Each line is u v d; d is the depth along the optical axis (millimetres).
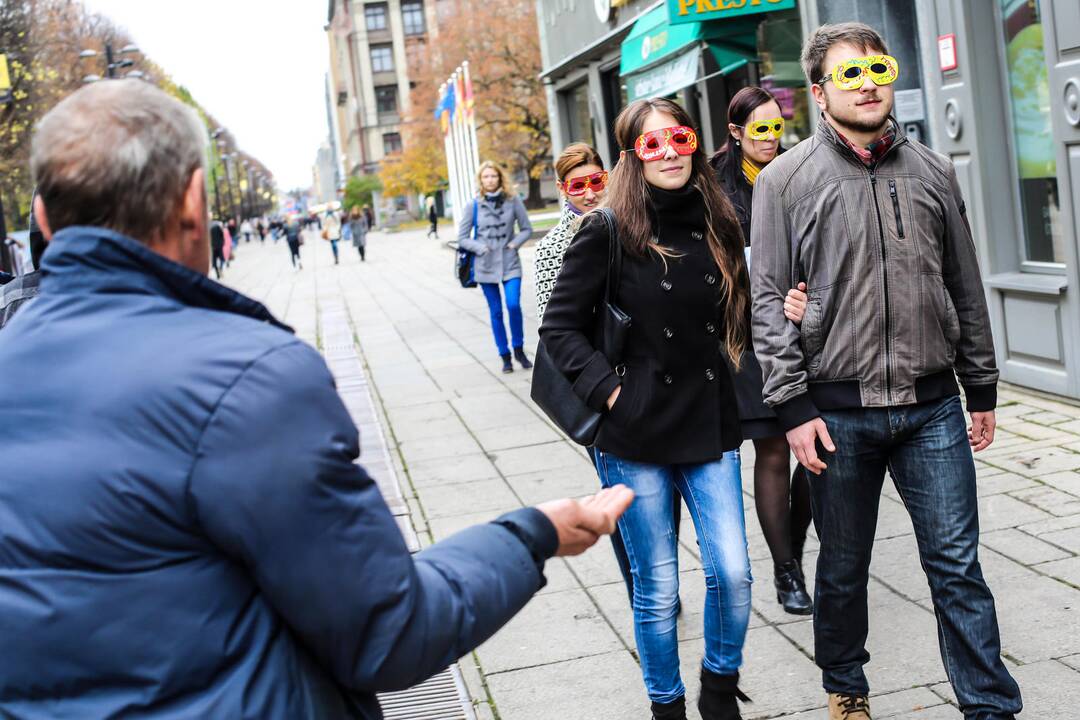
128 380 1420
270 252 54812
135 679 1391
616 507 1819
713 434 3178
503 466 6805
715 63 13188
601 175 4566
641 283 3148
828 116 3148
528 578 1642
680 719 3281
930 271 3088
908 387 3078
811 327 3131
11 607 1396
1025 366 7121
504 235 9922
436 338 12938
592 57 18141
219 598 1422
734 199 4465
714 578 3178
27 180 28797
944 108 7520
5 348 1487
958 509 3094
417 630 1464
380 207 87688
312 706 1468
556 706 3740
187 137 1545
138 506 1387
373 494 1483
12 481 1419
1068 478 5391
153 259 1491
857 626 3254
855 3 8375
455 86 24062
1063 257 6867
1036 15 6750
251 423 1396
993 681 3020
